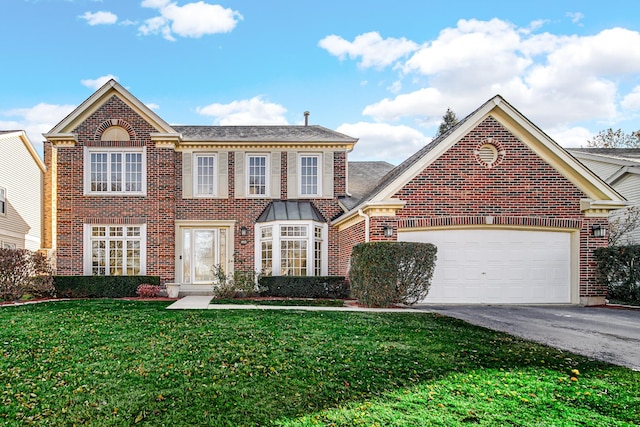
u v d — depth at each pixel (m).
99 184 19.59
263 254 20.56
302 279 18.33
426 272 14.49
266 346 8.62
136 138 19.61
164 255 19.41
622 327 10.91
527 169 16.00
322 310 13.30
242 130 22.88
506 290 15.96
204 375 6.99
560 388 6.41
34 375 6.98
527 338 9.53
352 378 6.87
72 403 5.93
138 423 5.38
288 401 6.01
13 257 16.14
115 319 11.49
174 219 20.31
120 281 18.31
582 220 16.09
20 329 10.22
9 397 6.11
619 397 6.07
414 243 14.41
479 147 15.92
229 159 21.08
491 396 6.14
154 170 19.62
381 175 24.78
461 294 15.85
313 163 21.59
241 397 6.13
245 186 21.03
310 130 23.09
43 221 29.59
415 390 6.37
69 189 19.28
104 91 19.48
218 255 20.94
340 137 21.66
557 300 16.08
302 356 7.98
